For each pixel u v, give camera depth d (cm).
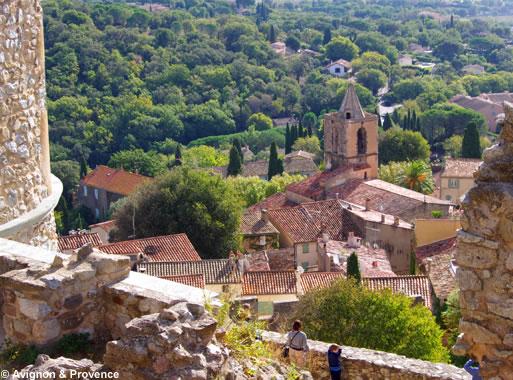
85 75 15275
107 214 10175
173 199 6138
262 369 1027
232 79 18175
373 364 1245
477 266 915
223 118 15700
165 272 4481
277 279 4294
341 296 3002
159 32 18925
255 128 16412
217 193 6209
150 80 16550
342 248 6019
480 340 925
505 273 896
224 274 4381
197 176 6300
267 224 6806
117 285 1059
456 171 8900
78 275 1045
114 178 10331
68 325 1043
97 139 13400
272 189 8912
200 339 892
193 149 13225
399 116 15938
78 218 9050
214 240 6069
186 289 1054
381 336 2900
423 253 5669
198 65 18250
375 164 8438
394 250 6438
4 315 1062
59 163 11081
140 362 862
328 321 2962
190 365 862
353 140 8300
